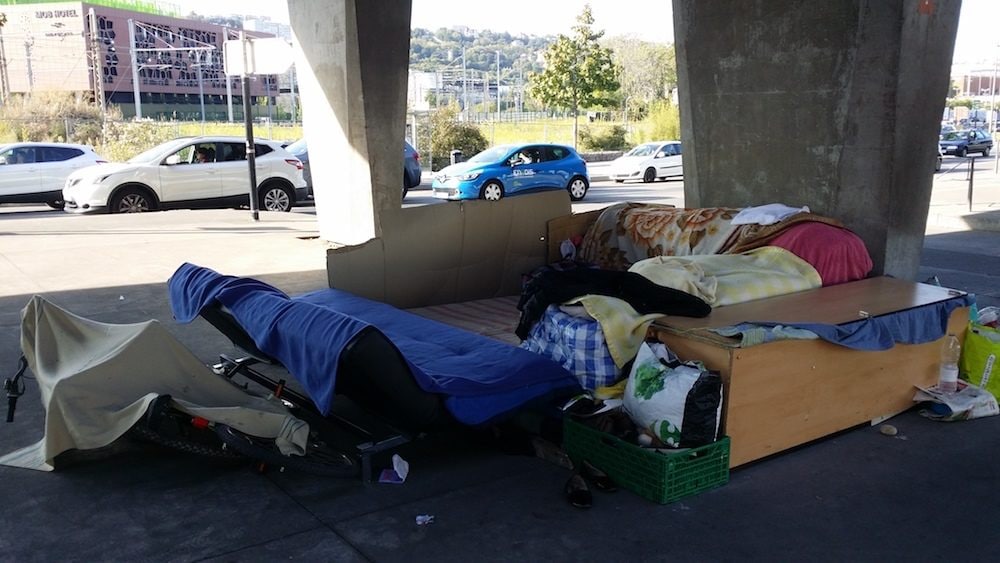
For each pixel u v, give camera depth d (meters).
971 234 12.54
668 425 3.63
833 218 5.86
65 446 3.73
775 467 4.00
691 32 6.79
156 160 14.77
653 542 3.24
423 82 35.31
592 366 4.15
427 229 6.42
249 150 12.99
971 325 5.08
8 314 6.70
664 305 4.31
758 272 5.05
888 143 5.50
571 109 39.16
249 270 8.78
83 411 3.69
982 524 3.42
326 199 10.63
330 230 10.70
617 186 24.78
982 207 15.29
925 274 8.98
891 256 5.71
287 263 9.24
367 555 3.10
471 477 3.84
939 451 4.23
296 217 13.70
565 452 4.00
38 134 26.83
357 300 5.59
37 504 3.48
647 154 26.73
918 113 5.52
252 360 5.12
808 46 5.93
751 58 6.35
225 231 11.84
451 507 3.52
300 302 4.03
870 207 5.70
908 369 4.73
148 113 60.44
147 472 3.82
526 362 4.03
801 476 3.89
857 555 3.16
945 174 25.72
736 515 3.48
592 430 3.84
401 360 3.55
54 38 54.56
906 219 5.71
